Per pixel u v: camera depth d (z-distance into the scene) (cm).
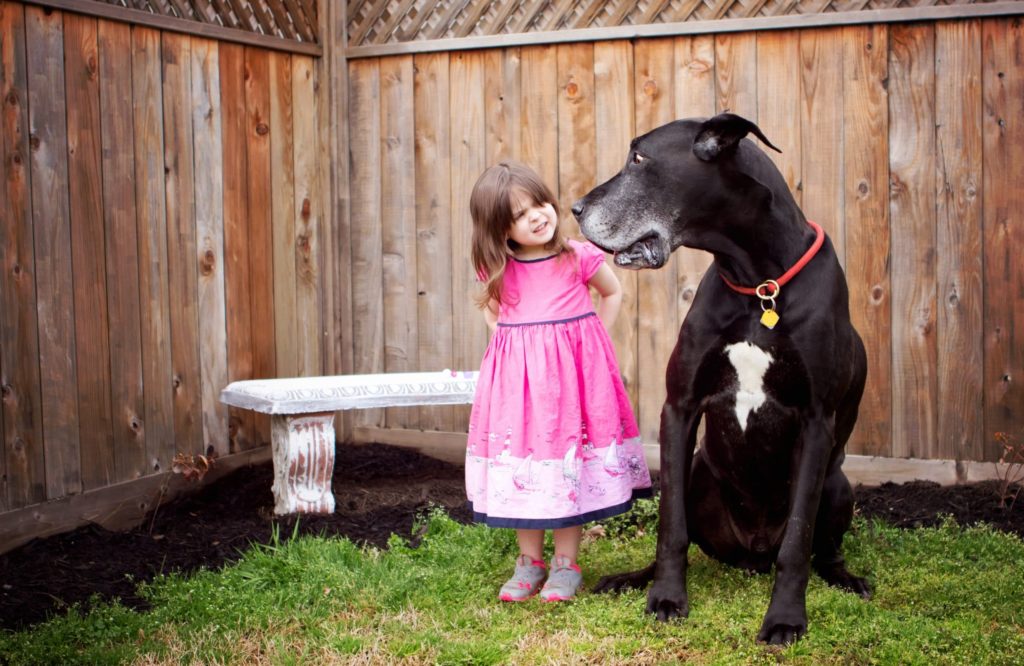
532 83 484
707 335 298
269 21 485
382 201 519
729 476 321
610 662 266
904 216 436
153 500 424
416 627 294
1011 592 313
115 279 409
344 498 445
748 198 283
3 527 364
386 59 511
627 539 381
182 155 439
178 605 312
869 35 433
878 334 443
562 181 482
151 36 423
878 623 286
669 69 461
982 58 420
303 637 292
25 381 373
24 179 372
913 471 441
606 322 347
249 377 477
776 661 267
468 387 447
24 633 292
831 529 323
